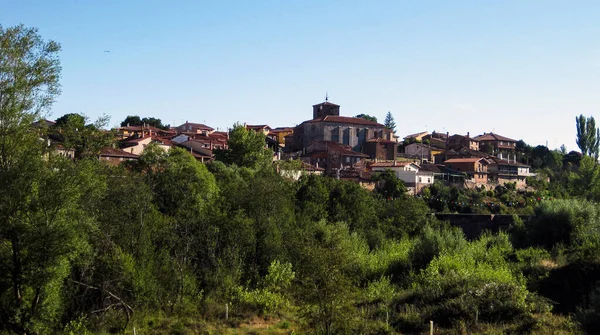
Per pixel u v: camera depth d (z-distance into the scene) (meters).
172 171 45.50
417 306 31.91
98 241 30.84
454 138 142.88
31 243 24.47
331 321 23.39
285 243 41.97
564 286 33.47
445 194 83.75
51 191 25.28
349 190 62.06
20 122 26.34
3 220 24.52
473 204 80.44
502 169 109.81
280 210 46.00
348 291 24.08
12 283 25.12
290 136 124.50
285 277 36.66
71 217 26.66
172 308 32.84
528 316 27.41
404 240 54.12
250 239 39.84
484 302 29.08
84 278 30.08
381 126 124.00
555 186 106.25
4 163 25.92
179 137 94.38
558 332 24.67
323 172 95.62
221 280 35.88
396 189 80.75
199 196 44.03
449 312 29.05
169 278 33.88
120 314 30.62
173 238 36.06
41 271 24.62
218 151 79.62
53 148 27.91
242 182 54.28
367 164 101.06
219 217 39.62
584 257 34.50
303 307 24.83
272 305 33.81
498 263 40.97
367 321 29.28
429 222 62.84
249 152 78.44
